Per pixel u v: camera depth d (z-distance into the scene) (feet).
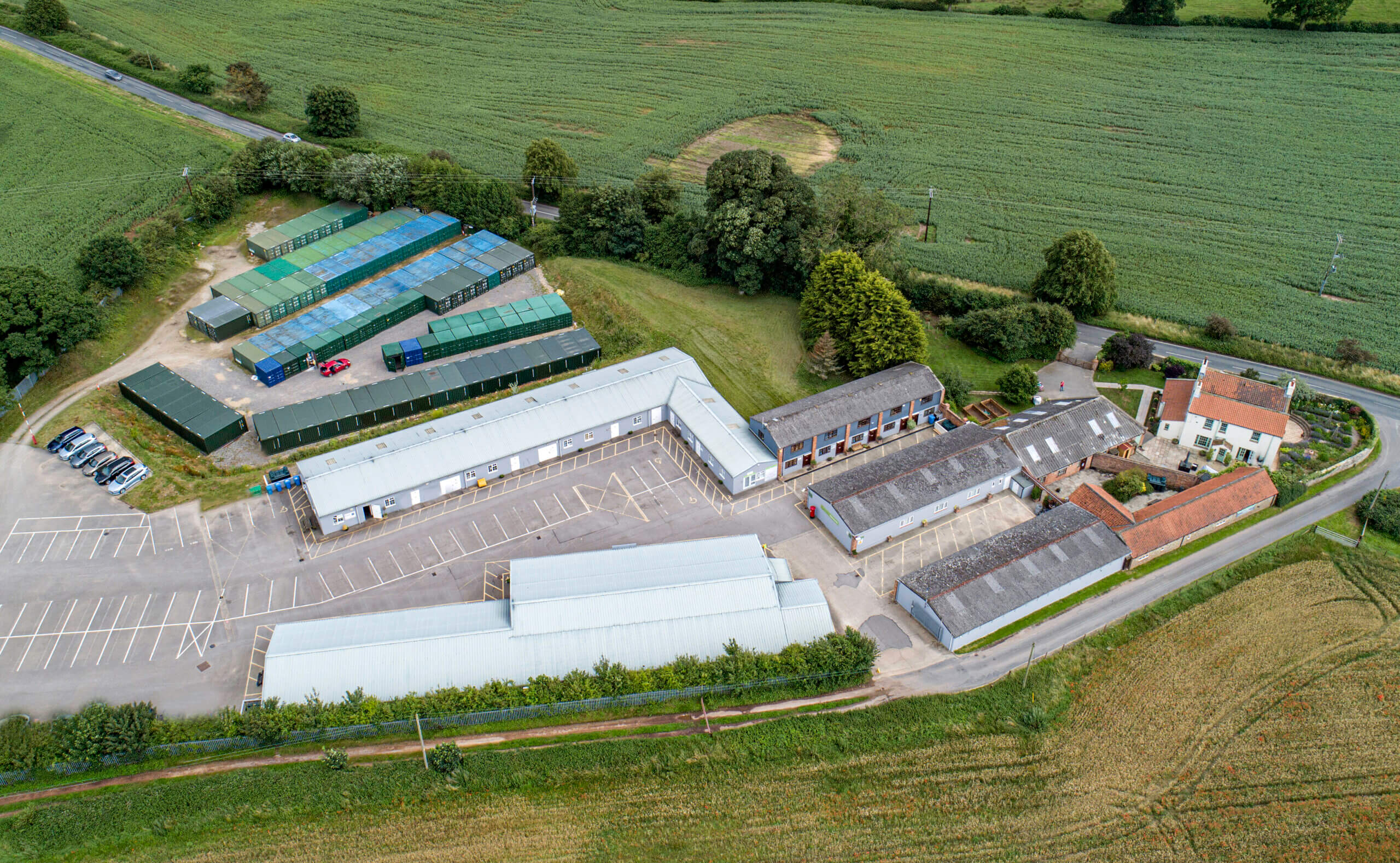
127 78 605.31
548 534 308.81
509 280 447.42
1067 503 313.12
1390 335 407.23
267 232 455.22
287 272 428.15
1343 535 307.99
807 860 216.74
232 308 398.62
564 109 619.67
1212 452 346.33
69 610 272.92
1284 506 321.32
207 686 253.44
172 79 601.62
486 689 244.01
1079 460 335.88
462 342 390.83
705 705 251.39
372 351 394.32
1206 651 266.98
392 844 217.77
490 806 226.17
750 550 291.17
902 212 416.87
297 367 375.25
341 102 553.64
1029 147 570.87
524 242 472.44
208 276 435.53
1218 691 255.29
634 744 240.12
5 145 517.14
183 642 265.75
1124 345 392.88
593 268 450.71
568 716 247.29
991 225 494.18
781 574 287.69
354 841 218.18
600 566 282.77
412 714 239.50
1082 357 401.70
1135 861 216.13
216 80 618.03
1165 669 262.26
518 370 375.25
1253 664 262.67
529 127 595.06
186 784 226.58
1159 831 222.28
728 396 371.97
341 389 370.32
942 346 414.21
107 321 387.34
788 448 329.52
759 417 335.47
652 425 362.12
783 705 252.42
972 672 262.06
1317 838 220.23
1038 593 276.62
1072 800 229.04
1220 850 218.38
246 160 490.49
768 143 586.45
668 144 577.84
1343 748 240.12
